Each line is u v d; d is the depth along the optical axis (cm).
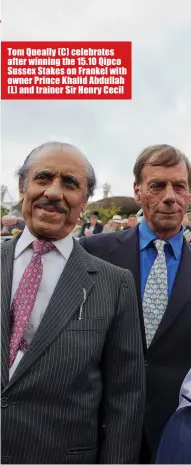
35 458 115
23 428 114
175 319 159
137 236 182
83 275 132
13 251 136
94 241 188
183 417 138
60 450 118
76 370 119
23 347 120
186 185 166
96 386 130
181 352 157
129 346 136
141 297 165
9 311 124
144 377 140
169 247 172
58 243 135
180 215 167
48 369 117
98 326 126
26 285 127
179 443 134
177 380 154
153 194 164
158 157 162
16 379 114
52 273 131
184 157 168
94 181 140
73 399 120
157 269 168
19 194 141
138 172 173
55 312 122
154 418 155
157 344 158
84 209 141
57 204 127
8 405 114
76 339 121
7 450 114
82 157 135
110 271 139
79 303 125
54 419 117
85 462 123
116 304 134
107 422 134
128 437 130
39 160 130
